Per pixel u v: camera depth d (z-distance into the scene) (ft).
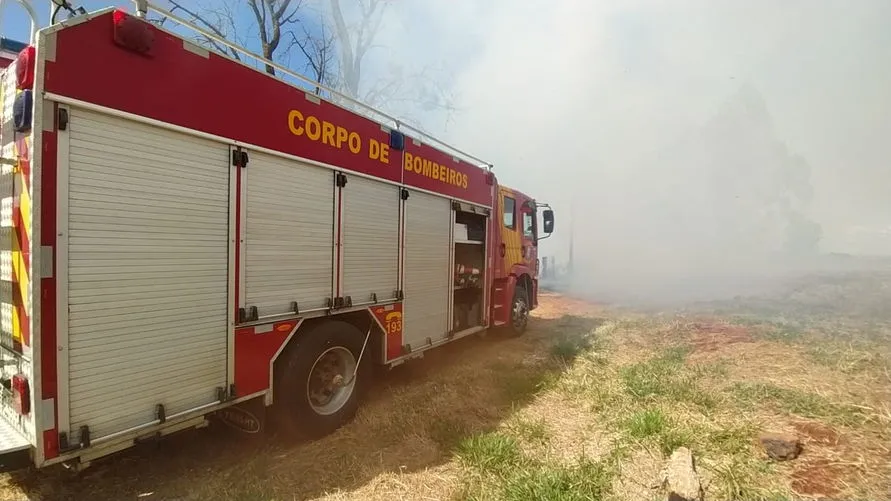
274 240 11.16
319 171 12.49
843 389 13.80
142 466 11.11
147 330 8.57
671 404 13.64
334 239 13.01
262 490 9.93
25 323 7.32
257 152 10.68
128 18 8.13
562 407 14.78
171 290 8.95
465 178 20.49
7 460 7.14
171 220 8.93
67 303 7.44
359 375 14.44
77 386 7.60
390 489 10.11
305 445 12.30
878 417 11.72
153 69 8.58
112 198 8.00
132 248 8.31
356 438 12.76
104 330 7.93
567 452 11.59
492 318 23.66
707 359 18.15
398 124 15.93
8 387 7.93
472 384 17.31
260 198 10.78
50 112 7.20
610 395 14.92
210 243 9.68
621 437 11.87
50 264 7.23
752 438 11.23
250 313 10.57
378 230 14.84
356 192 13.84
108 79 7.91
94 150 7.75
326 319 13.20
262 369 10.97
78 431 7.65
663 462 10.55
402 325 16.15
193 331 9.39
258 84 10.70
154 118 8.57
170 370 9.00
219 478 10.56
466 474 10.50
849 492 8.89
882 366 15.61
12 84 7.80
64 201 7.38
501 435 12.15
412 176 16.52
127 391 8.31
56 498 9.69
